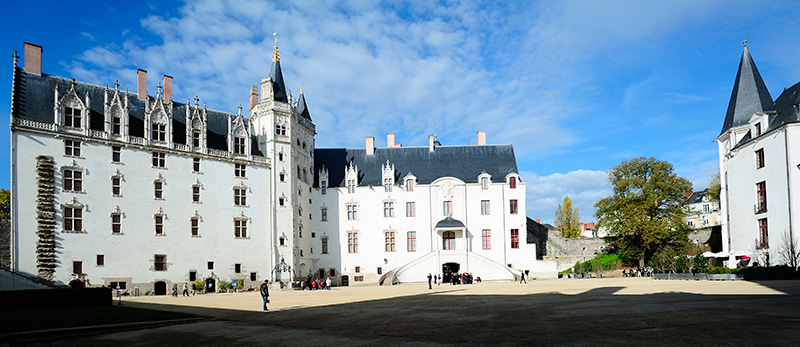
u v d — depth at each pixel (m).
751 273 44.09
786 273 43.97
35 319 26.31
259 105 69.44
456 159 80.00
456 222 74.19
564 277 74.56
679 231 73.00
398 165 79.44
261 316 28.22
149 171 58.09
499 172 78.06
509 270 71.69
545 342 16.52
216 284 60.88
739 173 60.88
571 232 108.44
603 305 26.20
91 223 53.72
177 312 30.16
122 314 28.70
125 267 55.25
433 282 71.88
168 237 58.44
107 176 55.22
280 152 68.12
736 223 61.44
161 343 20.03
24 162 50.47
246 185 64.88
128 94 60.19
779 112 55.41
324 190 76.62
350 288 61.66
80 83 57.34
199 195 61.25
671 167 74.19
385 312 27.64
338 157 80.00
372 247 75.31
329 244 75.31
